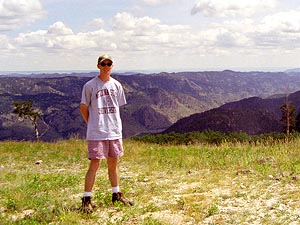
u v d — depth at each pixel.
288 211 3.88
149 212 4.08
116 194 4.37
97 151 4.14
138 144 12.15
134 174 6.57
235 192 4.76
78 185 5.79
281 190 4.73
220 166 6.78
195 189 5.02
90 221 3.88
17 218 4.04
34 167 8.12
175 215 3.94
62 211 4.12
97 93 4.14
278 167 6.24
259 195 4.55
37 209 4.30
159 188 5.19
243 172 5.96
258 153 8.22
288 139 10.41
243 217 3.78
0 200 4.86
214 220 3.74
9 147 11.34
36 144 12.17
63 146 11.50
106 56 4.12
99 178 6.16
